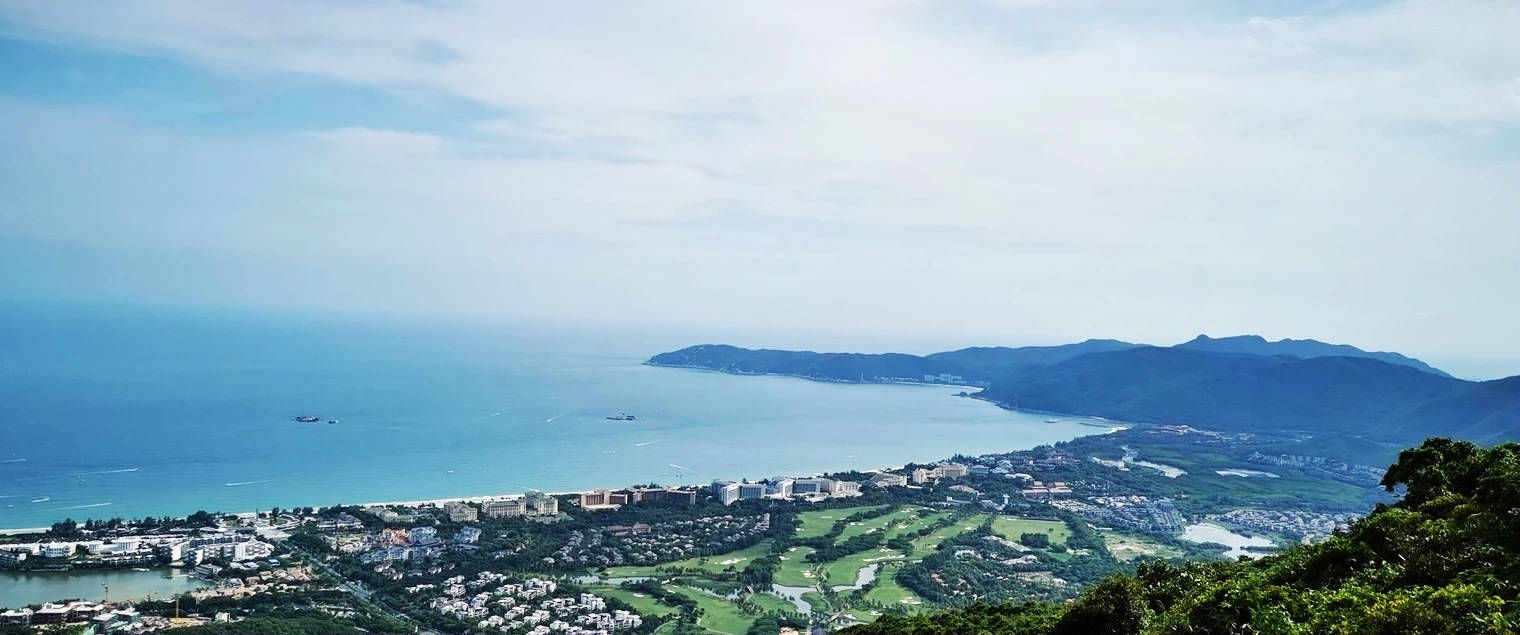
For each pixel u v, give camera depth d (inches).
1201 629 1808.6
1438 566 1632.6
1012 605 3506.4
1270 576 1936.5
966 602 5438.0
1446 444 2434.8
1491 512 1753.2
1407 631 1288.1
